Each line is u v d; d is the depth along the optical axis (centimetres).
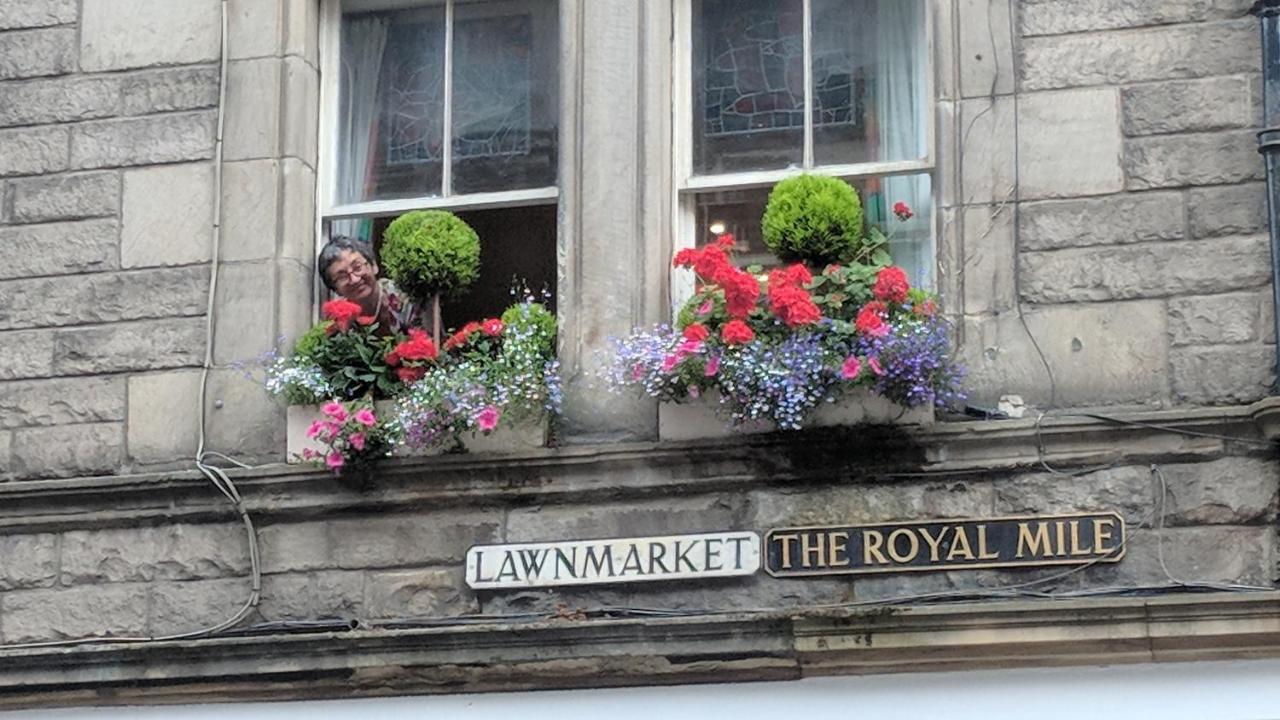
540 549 1083
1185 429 1034
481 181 1180
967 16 1107
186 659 1092
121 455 1145
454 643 1061
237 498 1117
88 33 1200
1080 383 1056
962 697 1027
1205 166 1066
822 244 1090
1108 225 1070
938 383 1048
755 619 1027
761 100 1153
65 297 1169
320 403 1119
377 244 1181
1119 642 1007
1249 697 1002
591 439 1092
